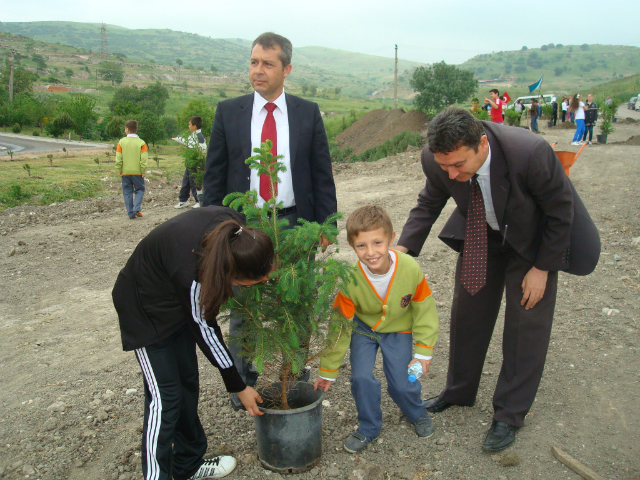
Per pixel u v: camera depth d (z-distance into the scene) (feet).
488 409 10.93
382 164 50.98
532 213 8.70
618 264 19.35
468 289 9.33
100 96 509.35
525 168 8.14
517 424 9.53
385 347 9.56
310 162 11.63
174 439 8.73
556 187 8.24
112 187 42.45
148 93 360.07
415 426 10.06
